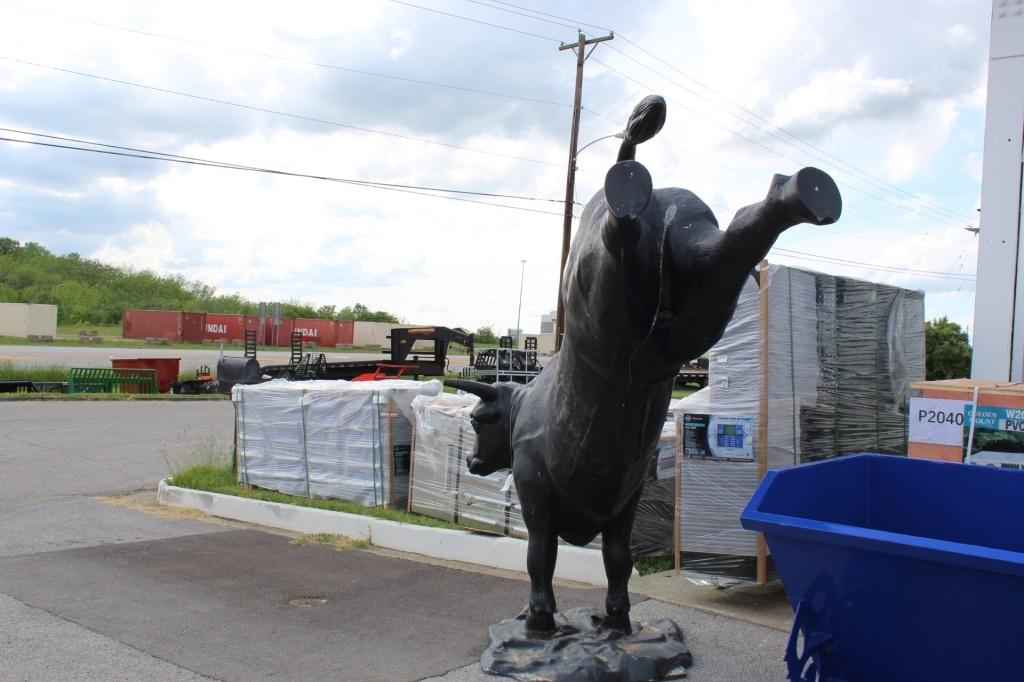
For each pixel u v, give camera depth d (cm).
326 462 956
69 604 586
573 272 361
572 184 2680
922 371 842
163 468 1320
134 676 450
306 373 3020
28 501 1040
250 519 922
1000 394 507
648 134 325
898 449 783
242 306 12288
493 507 749
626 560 461
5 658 476
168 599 600
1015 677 266
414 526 770
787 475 361
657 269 321
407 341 3109
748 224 288
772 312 607
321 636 518
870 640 294
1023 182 723
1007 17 724
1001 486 390
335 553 754
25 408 2256
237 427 1077
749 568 601
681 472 622
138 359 3062
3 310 6669
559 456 411
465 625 541
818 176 262
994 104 735
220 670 459
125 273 13438
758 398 602
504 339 3206
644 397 369
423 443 840
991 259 740
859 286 727
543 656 443
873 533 287
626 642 457
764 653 485
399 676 450
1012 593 258
